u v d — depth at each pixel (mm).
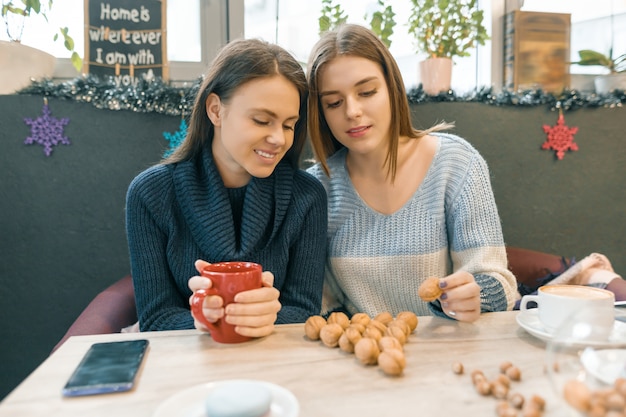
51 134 1584
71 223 1624
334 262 1252
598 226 1952
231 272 765
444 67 1811
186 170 1061
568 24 2012
